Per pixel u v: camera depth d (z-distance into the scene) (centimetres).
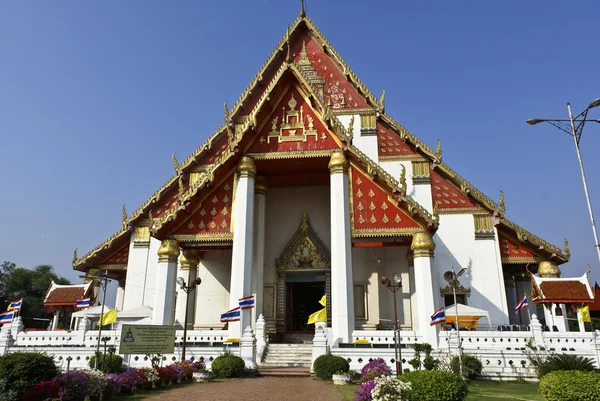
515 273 2441
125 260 2455
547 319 1998
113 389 1044
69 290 2256
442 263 2220
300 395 1072
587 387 749
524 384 1288
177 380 1273
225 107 2034
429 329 1580
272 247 2173
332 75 2548
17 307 1898
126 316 2055
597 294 3028
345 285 1677
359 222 1766
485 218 2264
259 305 1934
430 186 2320
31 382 945
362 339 1595
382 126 2456
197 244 1841
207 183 1852
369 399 837
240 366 1416
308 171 2041
